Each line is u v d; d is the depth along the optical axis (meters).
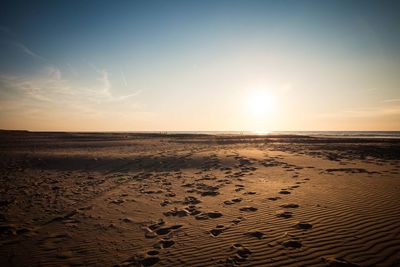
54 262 3.97
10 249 4.43
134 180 10.65
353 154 18.83
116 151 21.39
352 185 8.36
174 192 8.38
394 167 12.46
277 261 3.68
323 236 4.44
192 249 4.22
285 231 4.72
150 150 22.44
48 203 7.35
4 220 5.95
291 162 14.44
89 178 11.15
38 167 13.90
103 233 5.09
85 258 4.07
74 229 5.34
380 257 3.64
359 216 5.38
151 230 5.16
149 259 3.95
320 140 36.97
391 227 4.70
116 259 4.00
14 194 8.41
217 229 5.02
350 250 3.89
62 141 33.59
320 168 12.26
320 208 6.00
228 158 16.11
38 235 5.05
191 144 30.42
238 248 4.15
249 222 5.30
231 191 8.10
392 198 6.65
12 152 20.00
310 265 3.52
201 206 6.63
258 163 14.16
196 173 11.88
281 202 6.61
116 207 6.88
